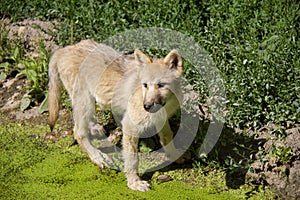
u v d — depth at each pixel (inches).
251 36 359.9
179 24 383.2
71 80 329.7
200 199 293.1
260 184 301.6
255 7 393.4
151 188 304.2
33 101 390.6
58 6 452.4
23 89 403.2
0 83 416.2
